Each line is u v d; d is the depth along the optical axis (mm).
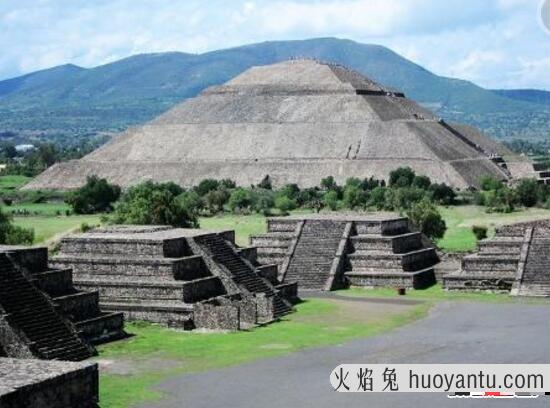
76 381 59250
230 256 107812
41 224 182625
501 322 95750
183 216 138875
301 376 72188
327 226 129750
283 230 132500
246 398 65812
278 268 123875
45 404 56625
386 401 64562
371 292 120188
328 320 98438
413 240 131250
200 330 92312
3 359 62469
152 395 66562
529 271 117875
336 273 123062
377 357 78438
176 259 98062
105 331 86688
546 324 94000
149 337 88312
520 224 126625
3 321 76000
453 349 81375
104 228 113000
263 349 82500
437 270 129000
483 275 119625
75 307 85812
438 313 102500
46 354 75875
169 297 95562
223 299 97188
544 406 62875
